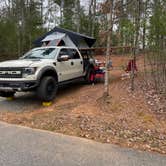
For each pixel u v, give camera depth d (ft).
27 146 14.21
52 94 25.54
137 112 20.95
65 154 13.16
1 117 21.12
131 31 26.76
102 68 36.50
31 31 92.22
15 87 24.11
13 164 11.98
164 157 12.92
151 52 28.22
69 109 22.63
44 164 12.00
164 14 24.68
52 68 26.08
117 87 29.53
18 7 96.63
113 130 16.97
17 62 25.02
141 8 26.94
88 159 12.59
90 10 95.61
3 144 14.51
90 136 16.01
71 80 30.40
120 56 58.75
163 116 19.98
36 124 18.79
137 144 14.67
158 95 24.64
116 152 13.50
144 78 32.78
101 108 22.21
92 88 31.76
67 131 17.03
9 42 81.56
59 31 44.04
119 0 25.22
